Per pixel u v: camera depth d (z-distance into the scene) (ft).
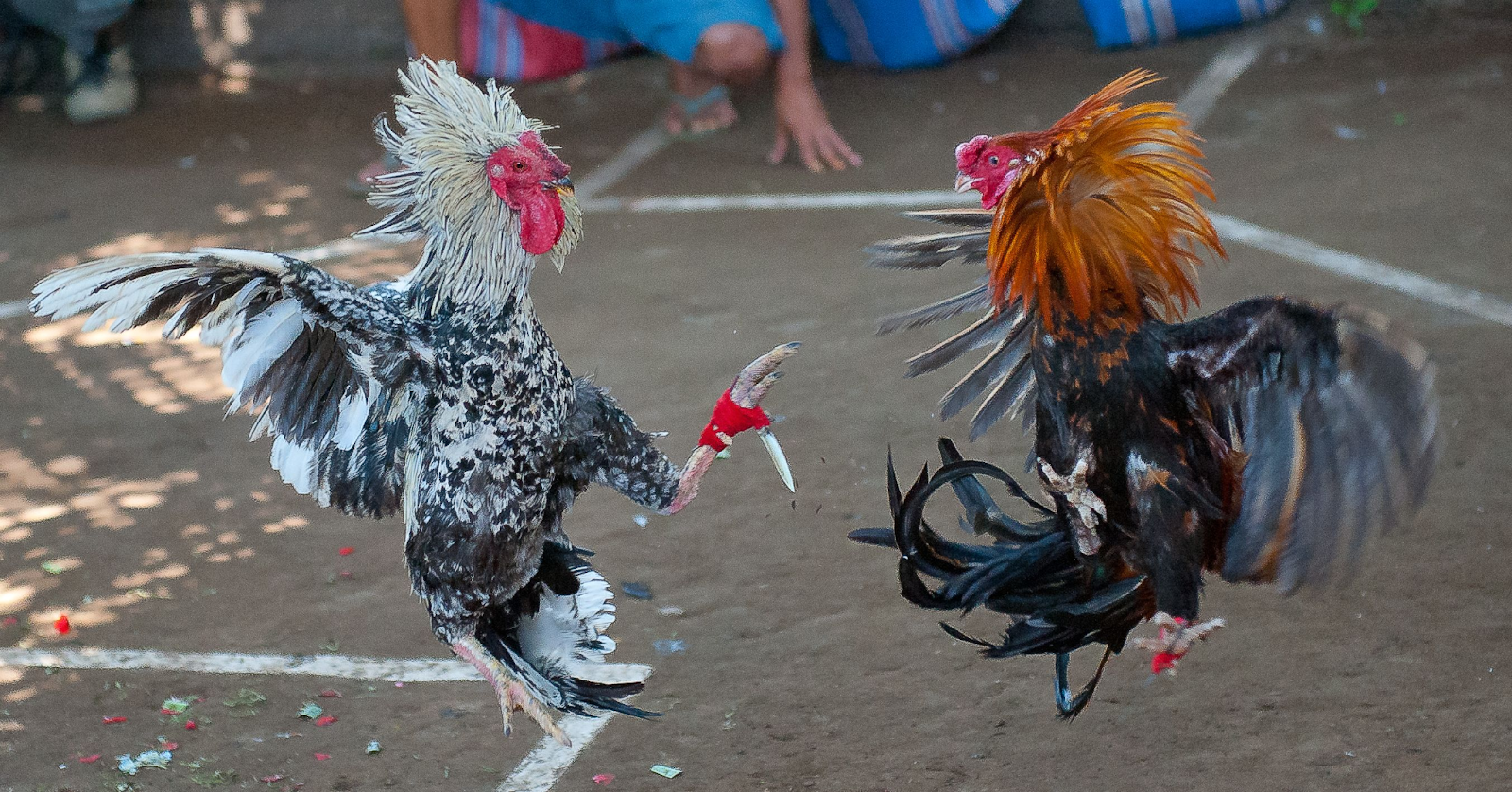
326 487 11.40
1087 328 10.57
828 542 17.24
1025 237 10.73
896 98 36.70
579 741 13.93
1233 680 14.05
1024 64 38.32
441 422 10.66
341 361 10.86
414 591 11.25
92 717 14.67
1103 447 10.68
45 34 41.19
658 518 18.08
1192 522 10.51
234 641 15.98
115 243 29.84
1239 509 10.82
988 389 13.44
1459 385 19.61
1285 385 10.33
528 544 11.14
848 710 14.10
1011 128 33.65
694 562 16.99
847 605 15.94
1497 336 21.06
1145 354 10.47
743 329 23.84
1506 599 14.87
